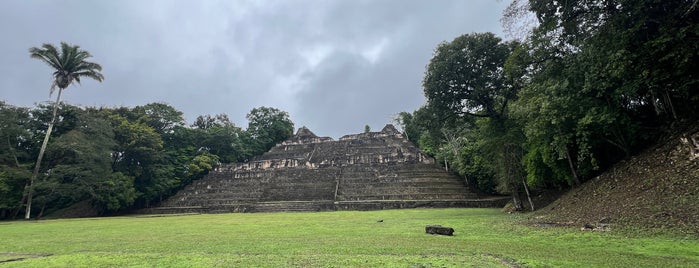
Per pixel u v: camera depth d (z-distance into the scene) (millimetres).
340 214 25078
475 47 21688
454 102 23469
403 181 36844
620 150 18047
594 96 15602
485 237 10898
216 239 11352
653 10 12328
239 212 34438
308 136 54156
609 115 14609
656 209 11094
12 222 25516
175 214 32844
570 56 16297
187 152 47344
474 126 28422
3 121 30844
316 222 17984
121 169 37969
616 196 13805
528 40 17531
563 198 17844
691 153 12539
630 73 13203
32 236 13750
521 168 21891
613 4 13562
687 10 11531
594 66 14203
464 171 33312
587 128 15945
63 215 35562
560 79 16203
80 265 7223
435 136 25984
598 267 6215
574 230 11219
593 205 14219
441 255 7613
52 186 29984
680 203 10773
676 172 12500
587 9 14367
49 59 31781
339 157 44938
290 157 49750
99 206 36469
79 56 32750
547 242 9609
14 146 32750
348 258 7340
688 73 12750
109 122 37062
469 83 22531
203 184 43000
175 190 43406
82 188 31656
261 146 57969
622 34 12648
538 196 24562
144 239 11766
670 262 6543
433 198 33188
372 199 34375
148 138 39156
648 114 17391
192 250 9070
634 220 10953
